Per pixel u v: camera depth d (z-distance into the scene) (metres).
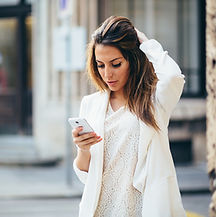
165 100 2.87
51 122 13.22
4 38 15.08
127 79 2.95
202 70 13.26
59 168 12.61
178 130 12.80
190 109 12.78
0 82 15.14
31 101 15.04
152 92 2.92
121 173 2.90
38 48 13.48
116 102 3.01
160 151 2.85
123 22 2.87
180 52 13.22
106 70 2.85
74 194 9.31
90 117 3.01
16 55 15.04
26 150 13.52
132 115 2.91
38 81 13.55
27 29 14.95
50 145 13.25
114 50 2.82
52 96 13.32
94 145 2.91
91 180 2.91
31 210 8.12
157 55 2.91
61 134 13.11
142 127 2.84
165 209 2.78
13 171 12.09
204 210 8.15
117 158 2.90
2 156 12.84
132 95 2.92
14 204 8.62
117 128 2.92
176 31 13.21
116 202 2.90
